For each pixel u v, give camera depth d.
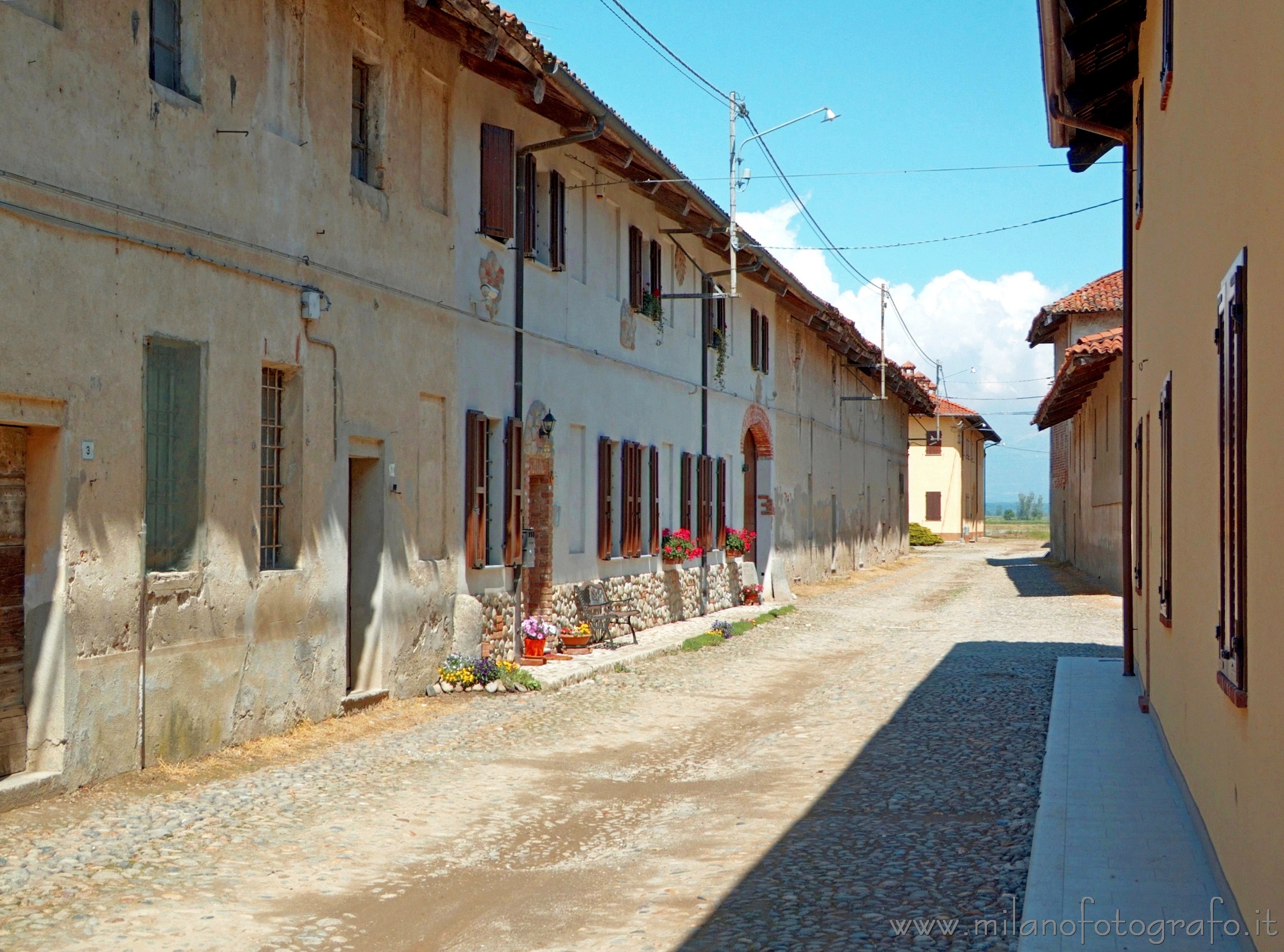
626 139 15.35
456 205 13.31
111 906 5.82
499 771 9.33
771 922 5.76
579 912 5.96
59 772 7.63
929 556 54.06
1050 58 11.64
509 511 14.45
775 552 27.92
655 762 9.95
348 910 5.95
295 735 10.12
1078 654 17.30
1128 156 13.27
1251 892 4.90
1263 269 4.68
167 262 8.61
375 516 11.73
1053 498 50.53
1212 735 6.27
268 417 10.18
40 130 7.44
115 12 8.11
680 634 19.19
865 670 15.75
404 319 12.12
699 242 22.62
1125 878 6.10
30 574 7.67
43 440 7.67
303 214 10.36
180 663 8.77
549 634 15.39
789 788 8.88
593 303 17.47
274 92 10.02
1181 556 8.09
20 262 7.28
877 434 44.50
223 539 9.27
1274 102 4.40
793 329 30.28
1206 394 6.57
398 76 12.10
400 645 12.06
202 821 7.41
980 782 8.86
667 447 21.16
